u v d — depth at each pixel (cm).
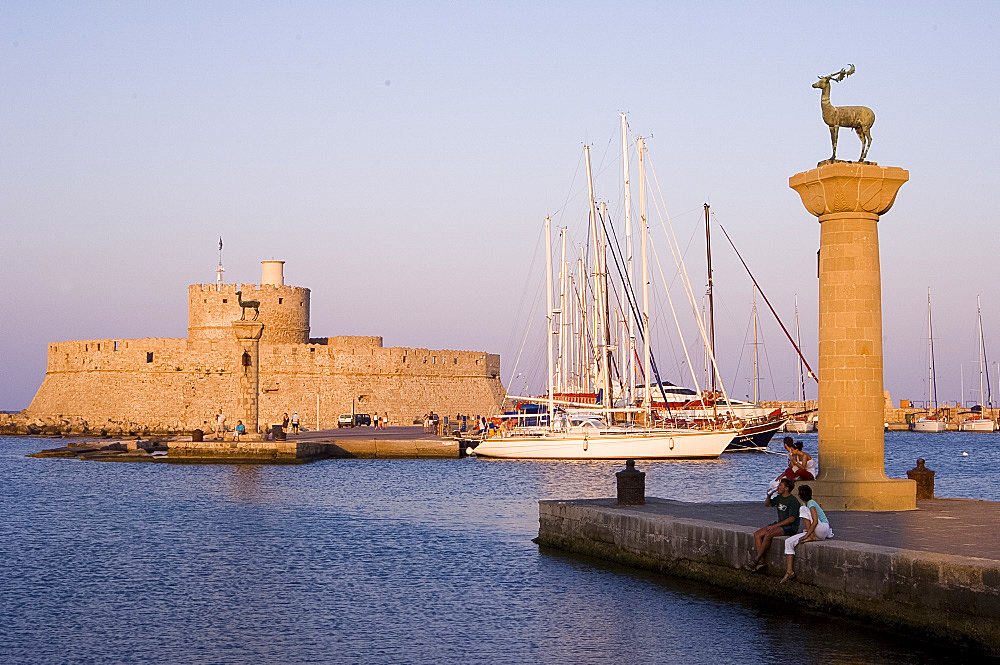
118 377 9244
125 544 2859
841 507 2359
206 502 3988
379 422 9012
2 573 2414
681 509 2488
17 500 4072
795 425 11656
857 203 2339
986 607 1509
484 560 2553
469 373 10112
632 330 6625
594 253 6700
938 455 8562
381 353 9438
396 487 4706
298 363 9181
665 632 1803
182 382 9038
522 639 1800
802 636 1716
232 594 2178
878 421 2392
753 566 1964
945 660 1557
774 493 2556
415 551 2717
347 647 1764
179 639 1817
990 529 2030
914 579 1625
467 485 4828
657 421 6812
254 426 6675
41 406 9881
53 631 1875
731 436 6550
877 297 2388
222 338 9150
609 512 2455
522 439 6575
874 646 1639
